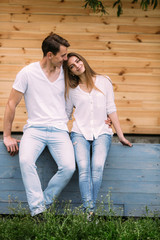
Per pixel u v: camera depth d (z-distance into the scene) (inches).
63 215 130.1
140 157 140.8
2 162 139.8
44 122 131.5
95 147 132.0
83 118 135.6
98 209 130.4
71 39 189.0
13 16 187.0
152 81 191.3
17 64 189.2
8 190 140.8
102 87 136.9
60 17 187.9
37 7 187.2
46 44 128.3
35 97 131.6
